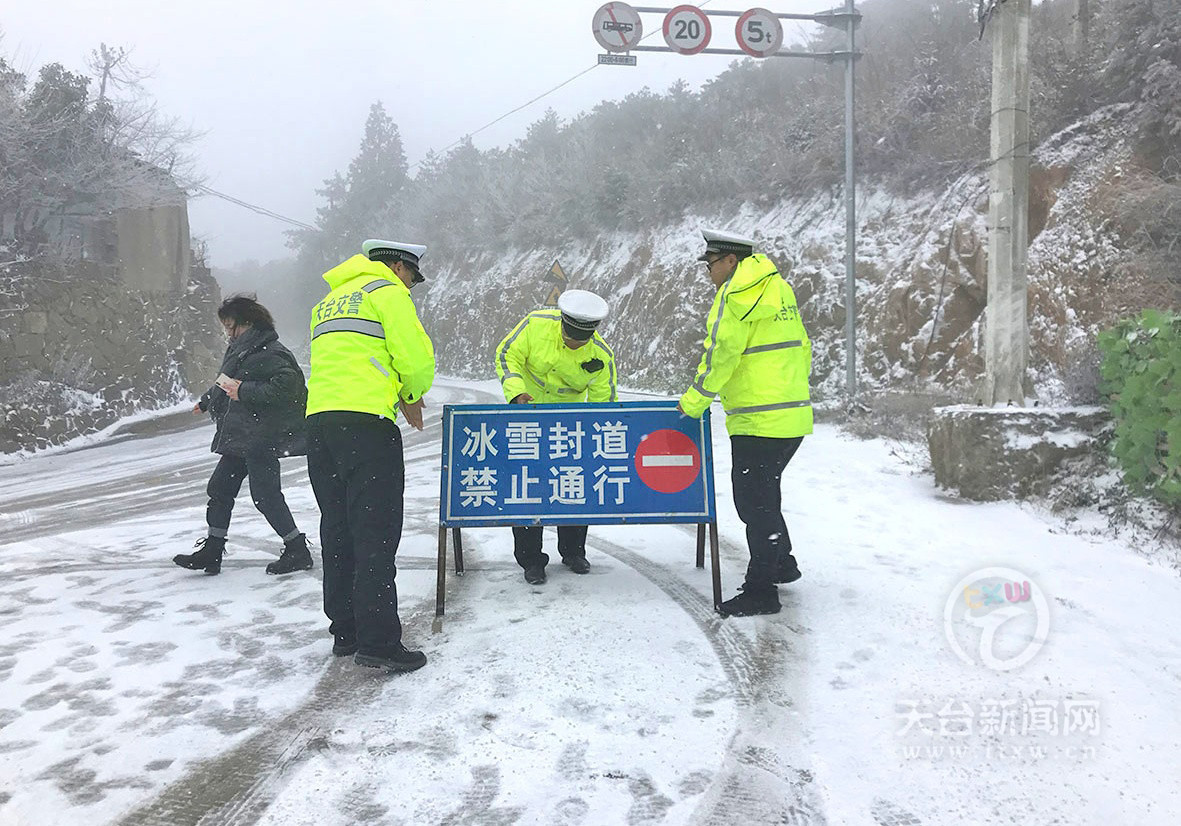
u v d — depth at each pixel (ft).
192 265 82.99
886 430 34.19
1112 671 10.48
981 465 21.03
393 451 11.34
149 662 11.64
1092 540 17.01
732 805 7.72
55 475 38.81
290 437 16.22
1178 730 8.93
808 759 8.57
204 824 7.52
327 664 11.50
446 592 14.76
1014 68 23.40
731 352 12.71
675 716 9.57
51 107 60.44
